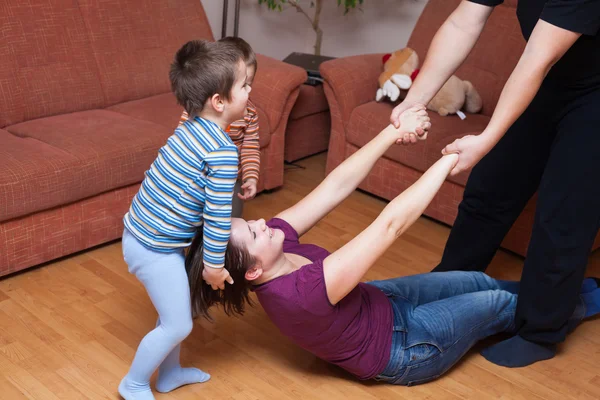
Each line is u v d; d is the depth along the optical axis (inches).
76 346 85.3
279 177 130.7
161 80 133.6
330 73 130.3
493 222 94.1
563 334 88.0
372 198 133.8
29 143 101.3
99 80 124.6
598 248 119.5
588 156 77.8
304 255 79.2
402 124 79.3
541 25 69.4
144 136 107.5
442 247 117.0
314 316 71.9
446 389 82.8
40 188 93.9
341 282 70.2
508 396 82.7
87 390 78.2
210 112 67.5
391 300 80.7
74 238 102.5
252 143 92.7
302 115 142.4
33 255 98.2
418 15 165.6
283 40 182.5
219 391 79.9
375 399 80.3
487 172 91.8
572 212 79.2
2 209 90.8
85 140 103.6
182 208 67.1
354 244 70.4
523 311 85.4
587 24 67.9
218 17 166.1
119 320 91.0
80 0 123.6
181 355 85.3
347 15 177.8
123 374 81.4
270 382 82.0
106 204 104.9
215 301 75.2
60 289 96.7
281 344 89.0
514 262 113.3
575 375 87.4
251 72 78.2
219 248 67.0
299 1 180.4
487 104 132.9
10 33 112.8
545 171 82.4
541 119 85.7
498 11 134.1
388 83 129.6
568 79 79.4
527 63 69.8
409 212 70.2
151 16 133.5
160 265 69.6
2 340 85.0
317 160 150.1
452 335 80.0
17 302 92.7
